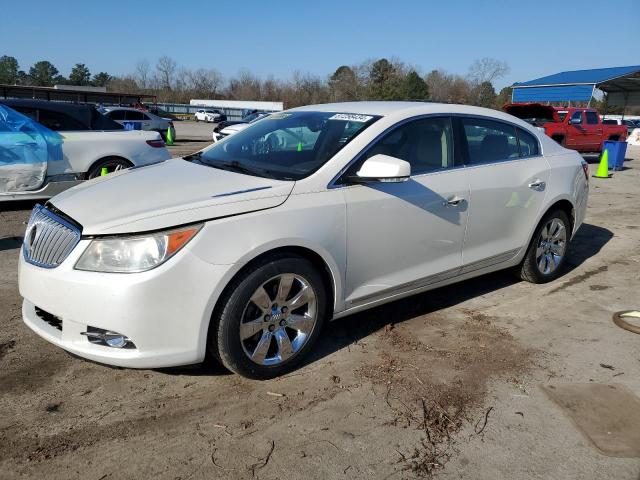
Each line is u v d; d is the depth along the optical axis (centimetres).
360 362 337
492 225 418
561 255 499
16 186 677
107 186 328
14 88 3938
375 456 252
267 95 8369
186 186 314
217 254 276
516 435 270
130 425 267
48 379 305
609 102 3716
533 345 368
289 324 313
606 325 405
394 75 7600
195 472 237
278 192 303
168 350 275
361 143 341
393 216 346
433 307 430
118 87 8619
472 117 414
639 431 276
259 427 270
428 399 299
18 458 241
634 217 822
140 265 266
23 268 299
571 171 486
